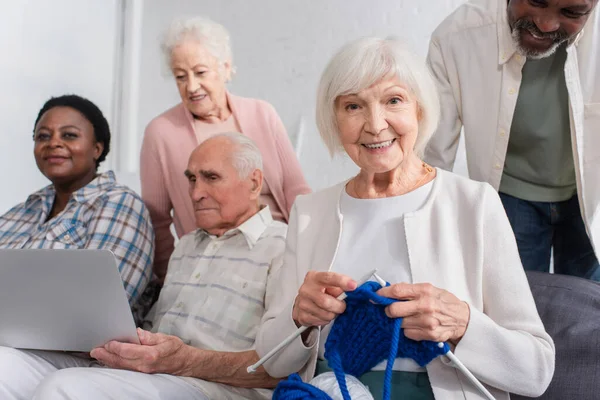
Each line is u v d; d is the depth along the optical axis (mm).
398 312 1264
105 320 1588
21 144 3393
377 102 1404
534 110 1929
